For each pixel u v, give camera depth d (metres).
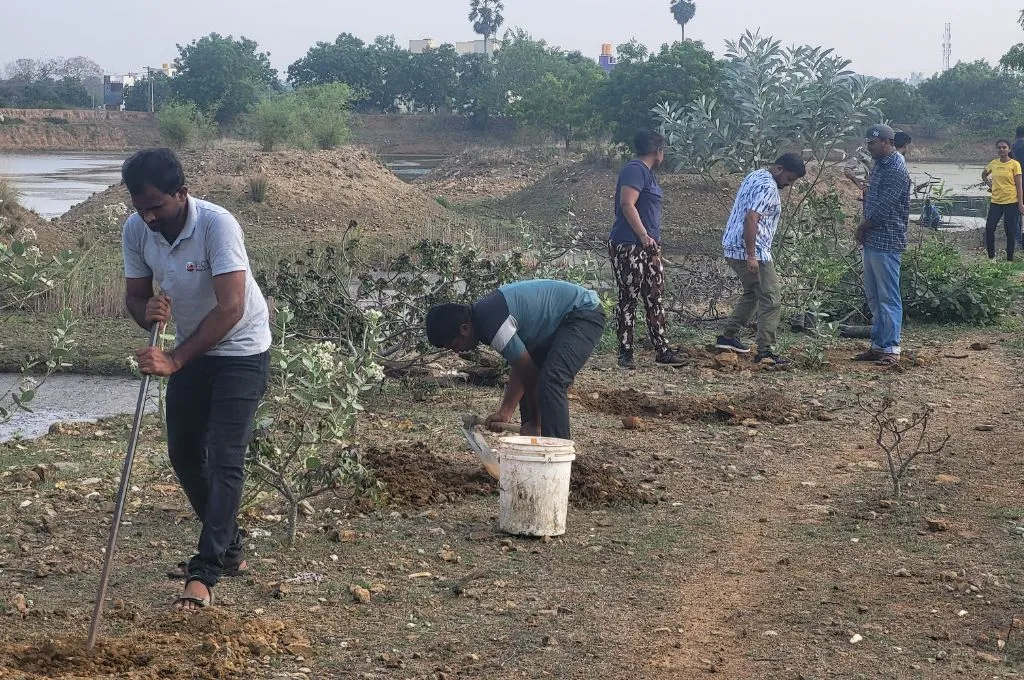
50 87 121.38
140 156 4.61
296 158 28.09
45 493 6.63
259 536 5.89
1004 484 6.94
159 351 4.53
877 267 10.83
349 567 5.50
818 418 8.76
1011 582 5.27
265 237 22.19
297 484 6.27
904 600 5.07
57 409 9.29
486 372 10.05
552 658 4.47
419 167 66.88
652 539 5.97
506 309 6.43
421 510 6.40
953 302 13.16
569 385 6.54
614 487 6.75
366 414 8.73
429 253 10.46
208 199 25.23
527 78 95.75
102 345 11.58
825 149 14.47
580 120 53.66
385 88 112.12
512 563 5.59
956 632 4.71
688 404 9.01
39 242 16.97
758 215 10.56
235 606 4.95
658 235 10.70
